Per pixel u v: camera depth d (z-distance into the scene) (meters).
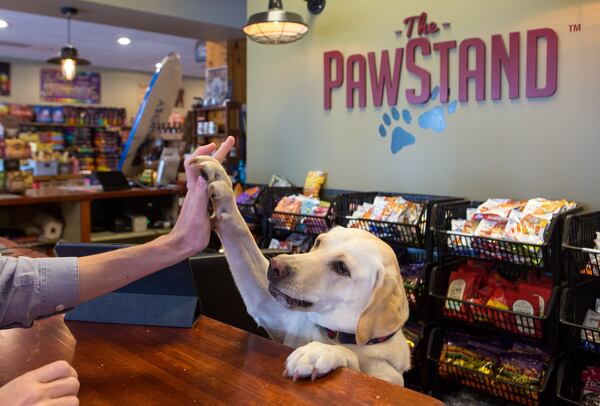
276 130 4.01
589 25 2.47
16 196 3.80
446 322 2.65
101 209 4.52
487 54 2.83
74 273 1.06
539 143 2.67
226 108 5.43
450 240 2.48
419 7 3.08
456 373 2.50
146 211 4.68
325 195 3.62
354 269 1.40
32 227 4.12
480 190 2.90
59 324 1.29
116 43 8.88
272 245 3.43
